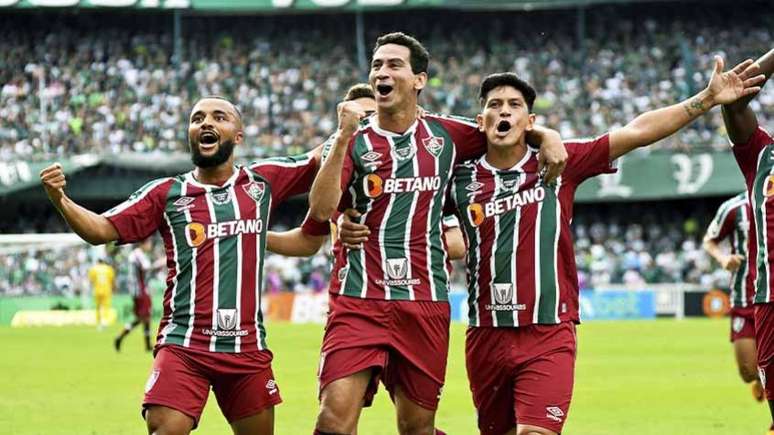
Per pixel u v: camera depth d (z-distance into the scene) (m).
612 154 17.62
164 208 17.34
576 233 94.81
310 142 94.06
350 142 17.31
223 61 100.75
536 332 17.33
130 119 95.56
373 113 18.22
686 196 88.69
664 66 101.00
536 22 104.00
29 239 76.56
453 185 17.78
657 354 49.62
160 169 88.06
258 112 96.81
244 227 17.31
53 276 87.56
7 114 94.94
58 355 50.22
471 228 17.66
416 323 17.17
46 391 35.56
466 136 17.64
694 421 28.59
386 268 17.12
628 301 85.62
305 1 97.00
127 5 95.69
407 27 103.81
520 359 17.33
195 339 16.95
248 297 17.22
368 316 17.09
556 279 17.41
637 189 89.12
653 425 27.88
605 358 47.66
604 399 33.25
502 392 17.88
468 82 99.56
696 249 93.06
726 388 36.06
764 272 18.23
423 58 17.47
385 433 26.27
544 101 98.31
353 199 17.34
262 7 96.94
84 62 99.56
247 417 17.31
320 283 87.56
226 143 17.27
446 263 18.22
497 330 17.53
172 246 17.27
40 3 95.31
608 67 100.69
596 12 103.88
